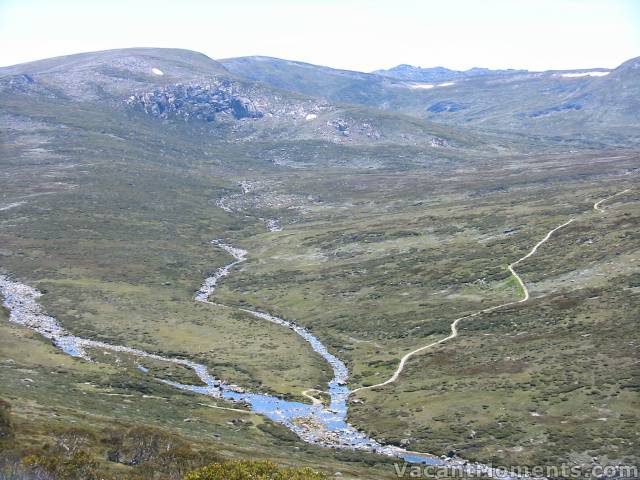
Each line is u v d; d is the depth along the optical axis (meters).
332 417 97.19
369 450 83.12
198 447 66.81
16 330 133.12
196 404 98.62
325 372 119.75
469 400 95.88
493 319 133.50
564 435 81.19
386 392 105.19
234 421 91.19
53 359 115.06
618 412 84.56
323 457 77.88
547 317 127.06
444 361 115.44
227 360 126.19
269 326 152.25
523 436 82.75
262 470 48.38
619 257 153.88
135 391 101.88
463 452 80.75
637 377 92.81
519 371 103.88
